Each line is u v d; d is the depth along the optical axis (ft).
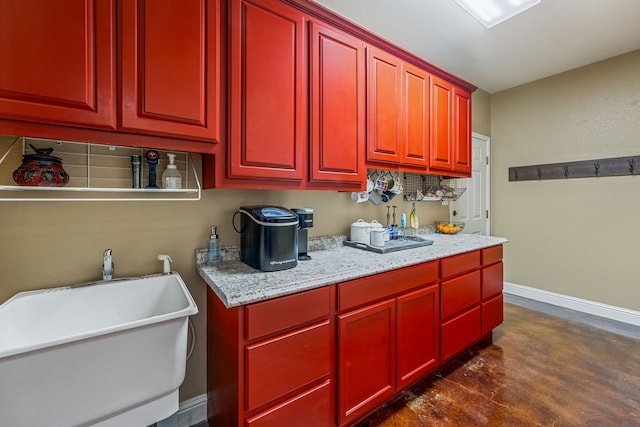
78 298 3.69
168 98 3.54
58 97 2.93
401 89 6.38
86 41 3.07
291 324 3.75
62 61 2.95
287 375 3.71
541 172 10.25
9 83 2.74
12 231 3.58
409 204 8.56
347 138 5.39
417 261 5.36
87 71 3.07
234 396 3.51
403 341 5.19
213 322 4.46
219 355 4.12
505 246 11.30
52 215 3.80
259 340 3.52
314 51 4.91
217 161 4.04
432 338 5.75
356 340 4.45
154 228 4.50
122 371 2.76
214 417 4.41
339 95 5.25
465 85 8.02
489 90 11.23
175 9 3.58
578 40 7.74
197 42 3.75
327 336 4.11
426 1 6.22
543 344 7.31
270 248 4.34
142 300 4.08
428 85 7.05
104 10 3.16
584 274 9.37
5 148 3.57
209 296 4.71
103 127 3.18
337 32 5.23
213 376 4.47
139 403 2.89
